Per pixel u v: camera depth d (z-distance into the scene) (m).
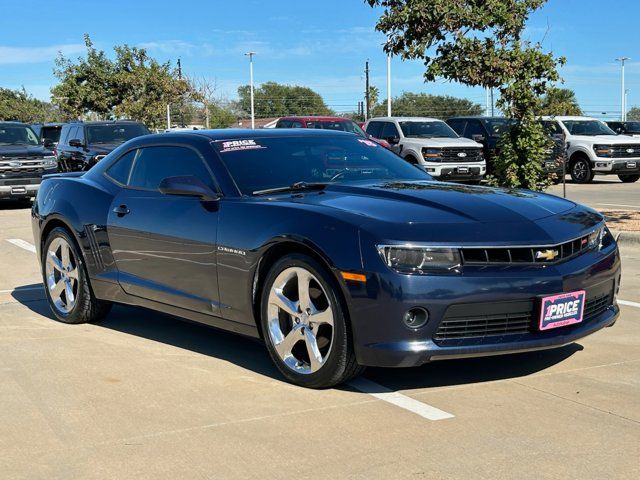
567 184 22.00
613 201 16.19
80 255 6.04
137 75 35.66
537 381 4.52
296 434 3.76
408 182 5.14
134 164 5.82
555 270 4.18
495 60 11.45
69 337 5.82
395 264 3.96
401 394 4.33
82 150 18.05
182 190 4.87
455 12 11.29
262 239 4.49
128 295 5.66
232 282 4.73
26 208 16.92
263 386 4.52
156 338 5.74
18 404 4.29
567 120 22.88
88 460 3.51
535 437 3.67
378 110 80.56
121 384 4.61
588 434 3.70
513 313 4.11
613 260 4.69
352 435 3.73
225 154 5.18
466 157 19.19
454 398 4.24
